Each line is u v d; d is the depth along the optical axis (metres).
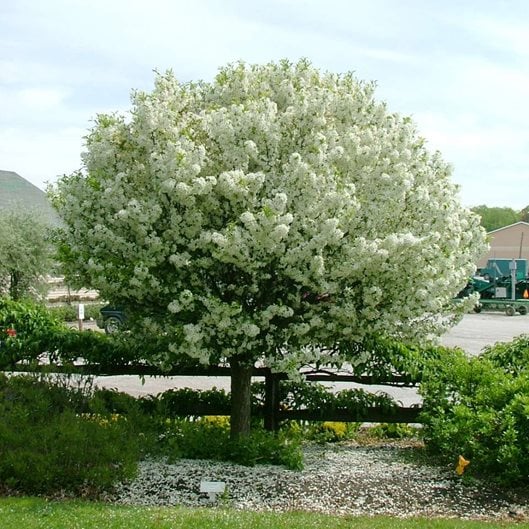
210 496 5.71
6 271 24.17
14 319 7.88
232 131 6.06
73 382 7.73
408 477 6.45
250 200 5.93
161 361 7.04
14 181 37.75
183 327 6.09
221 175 5.76
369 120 6.71
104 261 6.25
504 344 8.78
